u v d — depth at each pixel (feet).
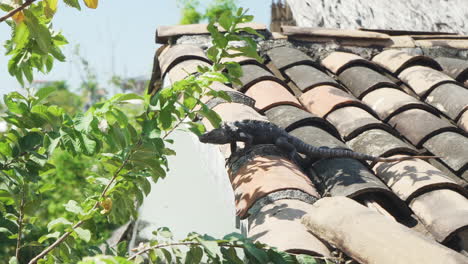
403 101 15.16
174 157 21.54
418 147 13.83
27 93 9.84
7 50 9.55
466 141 13.10
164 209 19.77
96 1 7.86
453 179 12.48
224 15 13.15
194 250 9.04
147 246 9.61
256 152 12.46
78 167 37.01
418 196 11.07
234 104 14.46
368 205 10.85
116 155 9.55
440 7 24.32
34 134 9.52
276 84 16.21
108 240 24.93
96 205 9.92
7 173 9.55
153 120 9.45
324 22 27.66
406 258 7.70
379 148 13.05
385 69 18.17
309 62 17.99
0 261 10.09
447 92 15.84
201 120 14.01
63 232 9.95
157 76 20.88
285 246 8.86
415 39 20.11
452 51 19.58
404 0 25.58
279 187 10.69
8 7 7.82
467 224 9.71
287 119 14.19
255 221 10.12
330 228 9.02
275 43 19.20
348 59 18.02
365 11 26.45
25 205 9.76
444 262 7.32
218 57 13.53
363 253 8.28
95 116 8.49
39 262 9.66
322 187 11.76
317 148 12.48
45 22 9.63
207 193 19.10
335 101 15.12
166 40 19.54
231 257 8.75
